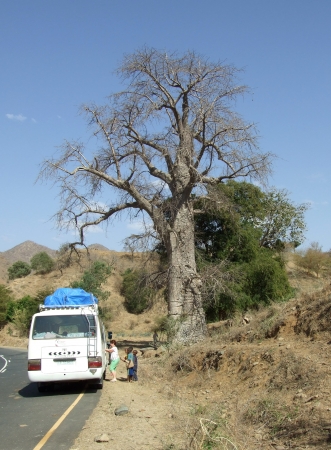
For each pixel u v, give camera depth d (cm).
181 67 2211
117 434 768
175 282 2162
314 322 1139
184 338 2031
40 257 6981
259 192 2948
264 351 1136
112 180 2308
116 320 5119
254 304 2491
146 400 1108
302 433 671
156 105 2270
